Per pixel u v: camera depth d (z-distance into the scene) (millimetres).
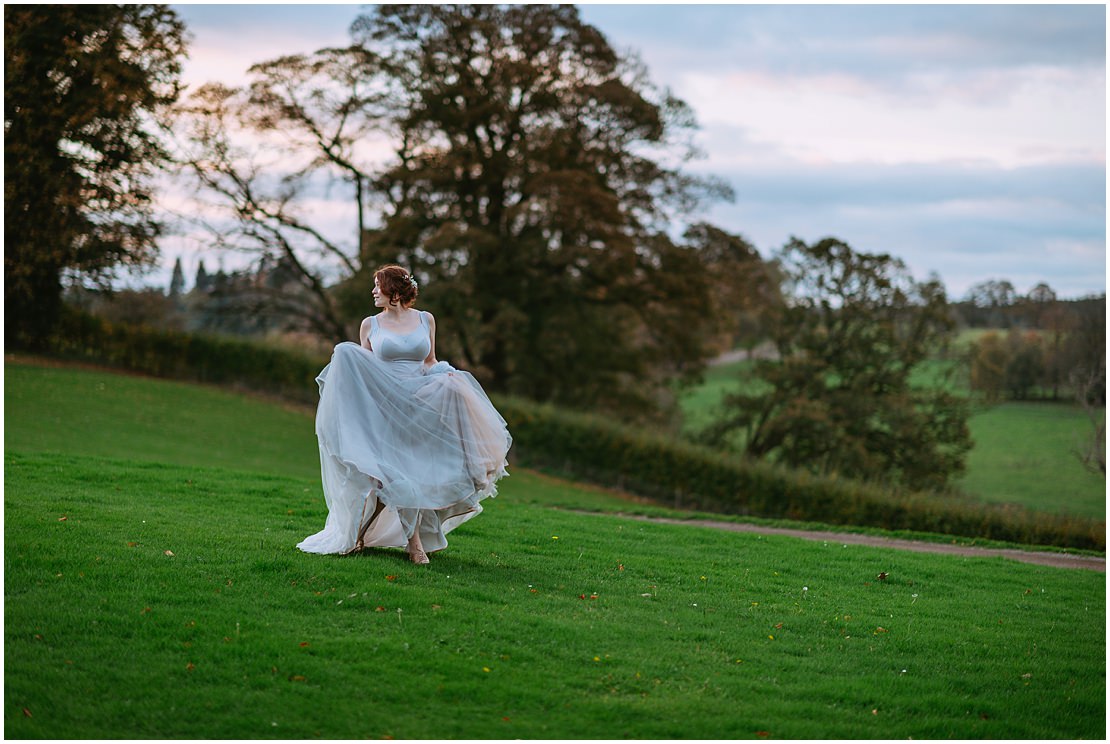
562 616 7289
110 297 37562
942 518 24047
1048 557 16109
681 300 38281
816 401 34781
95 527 8773
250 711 5297
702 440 37312
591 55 36031
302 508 11734
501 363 39812
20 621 6215
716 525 18781
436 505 7988
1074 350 38125
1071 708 6508
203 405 35031
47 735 4863
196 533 8938
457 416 8211
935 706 6254
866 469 32938
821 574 10727
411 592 7262
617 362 40000
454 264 34875
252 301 41438
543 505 20562
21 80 32312
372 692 5621
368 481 7918
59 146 34188
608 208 34625
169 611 6566
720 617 7906
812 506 26703
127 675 5602
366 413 8023
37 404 29562
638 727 5449
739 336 41031
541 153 35281
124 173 35469
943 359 35562
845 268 35438
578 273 38188
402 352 8250
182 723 5117
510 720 5418
